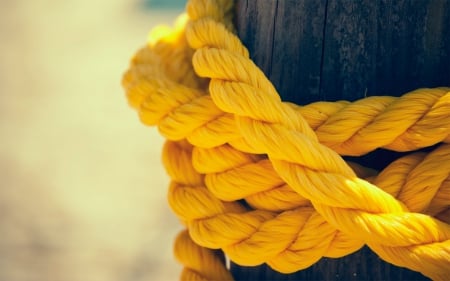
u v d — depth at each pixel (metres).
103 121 2.18
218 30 0.61
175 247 0.65
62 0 3.05
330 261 0.62
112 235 1.64
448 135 0.58
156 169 1.91
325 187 0.57
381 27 0.59
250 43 0.63
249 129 0.58
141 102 0.65
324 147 0.58
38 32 2.80
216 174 0.61
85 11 2.98
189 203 0.62
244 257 0.60
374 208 0.57
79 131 2.12
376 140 0.59
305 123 0.58
